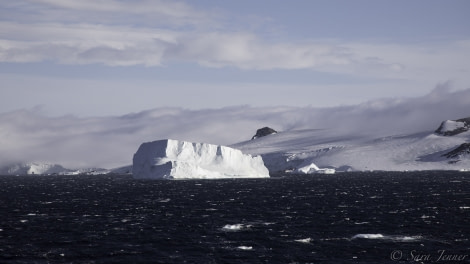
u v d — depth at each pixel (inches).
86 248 5487.2
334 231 6461.6
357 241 5807.1
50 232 6422.2
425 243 5674.2
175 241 5861.2
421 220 7317.9
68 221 7401.6
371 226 6830.7
